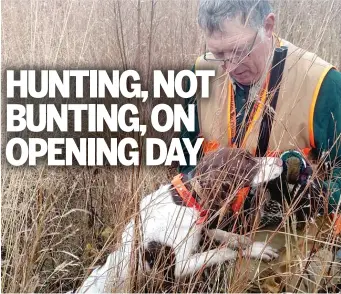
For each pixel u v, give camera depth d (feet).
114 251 8.05
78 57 9.30
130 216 7.89
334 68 8.41
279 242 8.29
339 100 8.24
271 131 8.30
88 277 8.13
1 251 8.82
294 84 8.34
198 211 7.83
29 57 9.27
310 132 8.34
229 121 8.52
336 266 7.93
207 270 8.09
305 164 8.07
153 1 9.23
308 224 8.01
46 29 9.42
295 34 9.08
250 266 8.05
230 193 7.65
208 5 8.02
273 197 8.16
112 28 9.37
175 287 7.64
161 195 7.97
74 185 8.84
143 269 7.88
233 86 8.54
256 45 8.10
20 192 9.02
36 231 8.39
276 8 8.99
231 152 7.94
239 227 8.08
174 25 9.20
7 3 9.43
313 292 7.77
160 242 7.82
